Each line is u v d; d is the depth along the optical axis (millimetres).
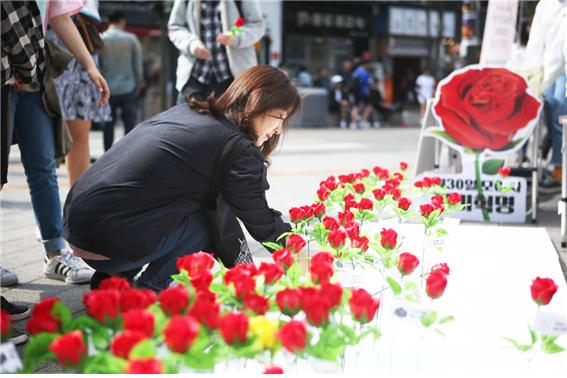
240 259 3002
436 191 4312
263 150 3020
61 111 3857
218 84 5543
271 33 23000
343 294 1946
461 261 4113
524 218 5539
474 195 5609
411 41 28656
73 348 1468
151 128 2873
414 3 28359
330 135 16359
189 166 2764
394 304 2043
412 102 27562
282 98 2830
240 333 1564
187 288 1853
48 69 3764
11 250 4699
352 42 27609
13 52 3178
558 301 3344
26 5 3234
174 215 2818
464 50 9109
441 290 1964
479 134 5562
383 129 20234
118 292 1679
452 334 2910
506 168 5273
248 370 2271
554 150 6918
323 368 1997
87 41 4555
